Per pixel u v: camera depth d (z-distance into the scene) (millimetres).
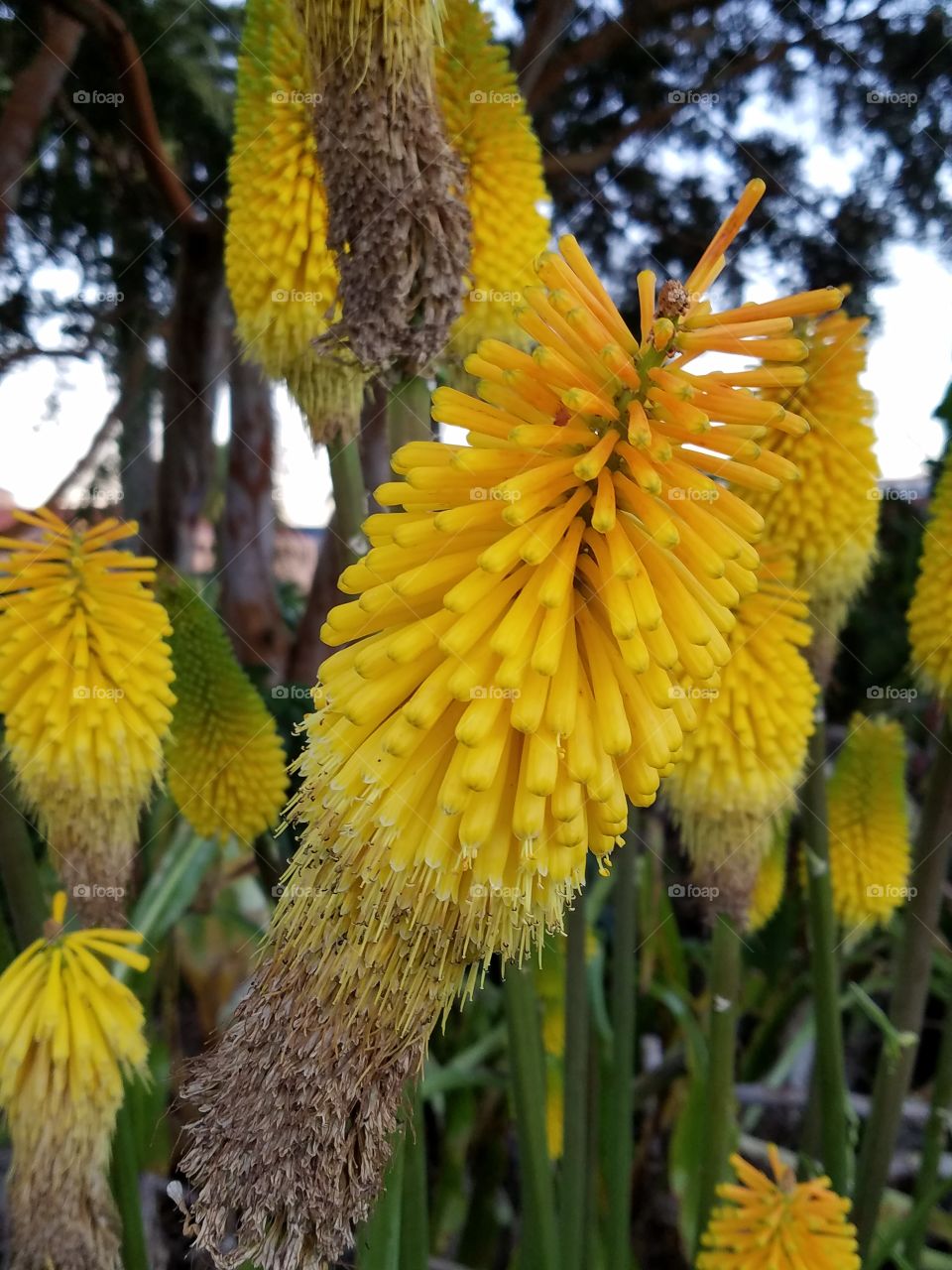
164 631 380
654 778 235
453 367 402
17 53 803
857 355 393
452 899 225
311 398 401
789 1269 364
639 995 660
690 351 229
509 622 226
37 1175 333
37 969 348
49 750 354
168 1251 516
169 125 808
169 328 879
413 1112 267
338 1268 292
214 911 672
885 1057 433
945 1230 542
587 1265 459
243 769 455
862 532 411
